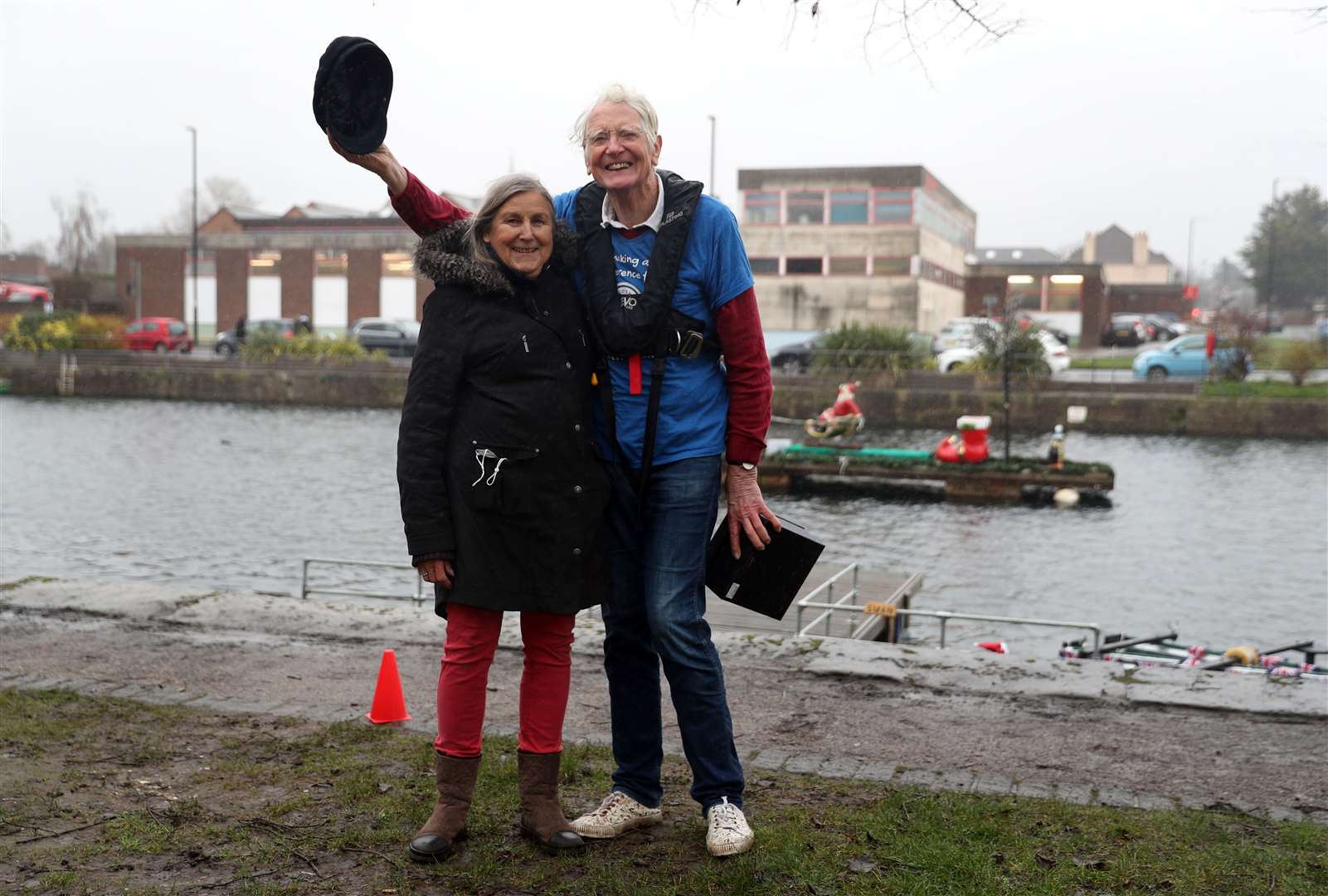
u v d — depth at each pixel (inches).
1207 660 378.6
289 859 131.2
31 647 245.0
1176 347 1619.1
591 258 132.7
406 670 232.7
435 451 128.9
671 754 176.9
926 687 219.8
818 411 1529.3
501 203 127.6
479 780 158.2
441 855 131.4
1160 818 150.4
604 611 142.3
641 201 132.0
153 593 292.8
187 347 2096.5
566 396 129.5
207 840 136.8
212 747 177.6
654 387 130.6
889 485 1074.7
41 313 2135.8
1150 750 184.4
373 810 147.6
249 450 1253.1
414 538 128.8
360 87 126.6
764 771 170.4
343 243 2413.9
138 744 177.9
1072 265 2429.9
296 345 1861.5
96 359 1894.7
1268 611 621.3
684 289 130.8
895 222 1983.3
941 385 1513.3
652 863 131.2
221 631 263.0
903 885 124.6
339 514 896.3
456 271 128.1
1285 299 3858.3
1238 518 892.6
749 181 2020.2
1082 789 164.2
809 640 251.8
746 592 139.3
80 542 787.4
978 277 2480.3
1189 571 714.8
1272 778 171.9
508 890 123.8
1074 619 596.7
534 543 129.0
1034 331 1508.4
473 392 129.0
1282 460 1202.0
